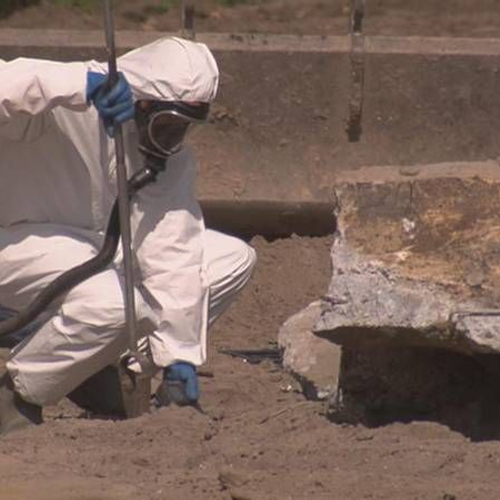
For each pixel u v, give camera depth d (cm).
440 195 2717
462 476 2419
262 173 4256
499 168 2800
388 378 2822
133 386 2856
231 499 2322
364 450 2514
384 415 2831
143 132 2691
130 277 2714
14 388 2806
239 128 4278
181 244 2791
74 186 2791
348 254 2705
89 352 2752
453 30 5697
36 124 2747
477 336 2566
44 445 2598
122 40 4344
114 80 2630
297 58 4266
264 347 3631
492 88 4281
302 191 4241
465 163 2878
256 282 4034
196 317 2802
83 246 2795
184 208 2797
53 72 2636
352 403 2841
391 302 2639
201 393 3106
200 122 2695
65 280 2733
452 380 2808
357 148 4278
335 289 2678
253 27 5725
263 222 4250
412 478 2400
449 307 2616
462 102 4284
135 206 2762
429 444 2562
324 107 4275
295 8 5931
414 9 5897
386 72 4275
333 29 5706
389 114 4281
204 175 4256
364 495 2323
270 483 2366
